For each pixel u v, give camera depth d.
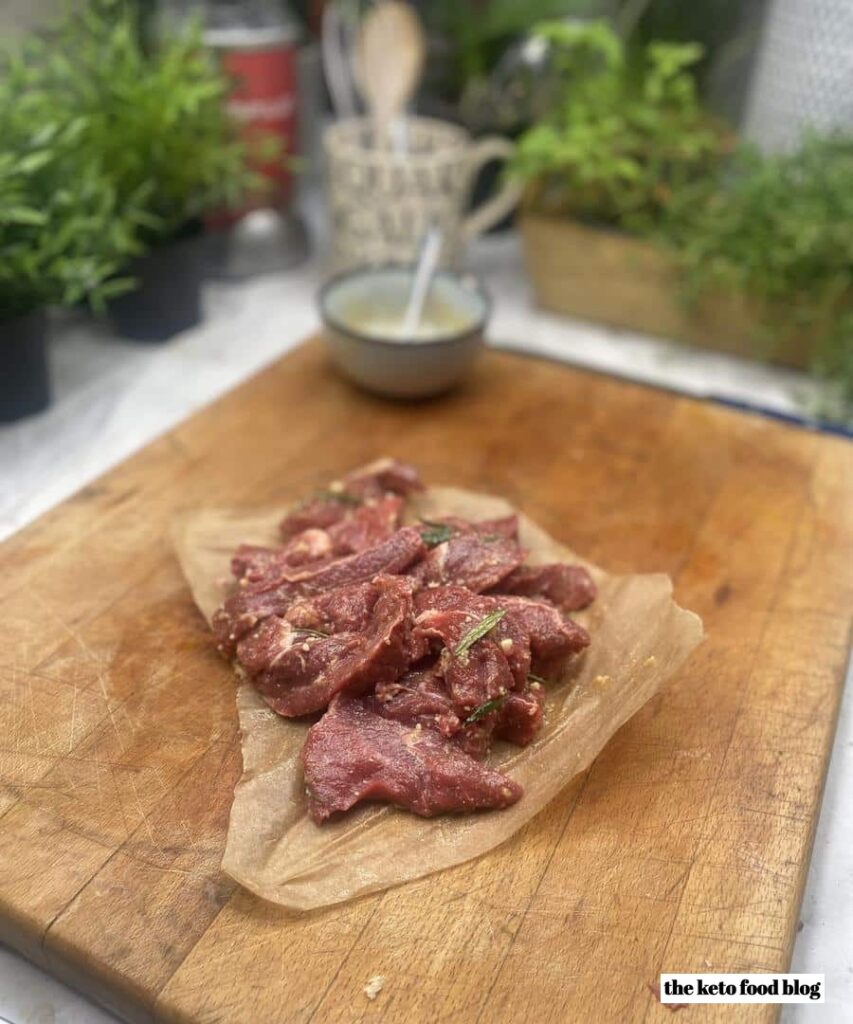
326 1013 0.26
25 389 0.52
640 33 0.71
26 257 0.45
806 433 0.51
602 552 0.43
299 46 0.76
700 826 0.31
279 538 0.42
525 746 0.33
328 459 0.48
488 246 0.78
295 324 0.65
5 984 0.29
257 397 0.52
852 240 0.54
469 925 0.28
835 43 0.60
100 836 0.30
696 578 0.42
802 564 0.43
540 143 0.60
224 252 0.69
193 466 0.47
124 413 0.55
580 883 0.29
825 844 0.34
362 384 0.52
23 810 0.30
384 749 0.31
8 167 0.46
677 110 0.65
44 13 0.60
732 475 0.48
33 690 0.34
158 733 0.33
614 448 0.50
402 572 0.37
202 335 0.63
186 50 0.57
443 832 0.30
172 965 0.26
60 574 0.39
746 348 0.62
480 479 0.47
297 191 0.80
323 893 0.28
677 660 0.35
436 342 0.49
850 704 0.40
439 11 0.73
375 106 0.65
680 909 0.29
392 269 0.55
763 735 0.34
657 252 0.60
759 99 0.65
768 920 0.28
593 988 0.26
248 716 0.33
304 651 0.33
